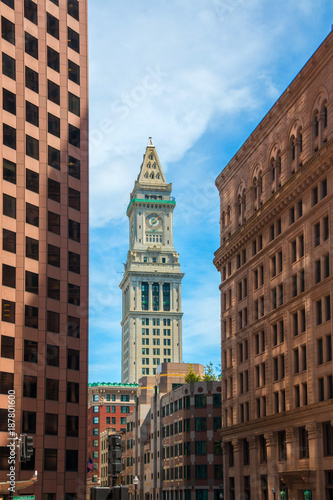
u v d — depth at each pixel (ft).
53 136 280.51
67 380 266.57
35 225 266.77
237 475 276.82
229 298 304.30
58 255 273.54
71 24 298.56
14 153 262.88
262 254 263.29
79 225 284.61
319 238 216.74
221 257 312.50
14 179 261.24
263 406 255.50
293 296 234.58
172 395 412.98
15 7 273.33
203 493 364.79
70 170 285.02
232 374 293.02
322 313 208.23
